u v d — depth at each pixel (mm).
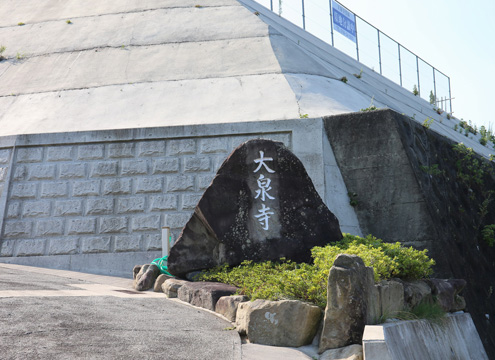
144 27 19719
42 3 23000
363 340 4910
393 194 11781
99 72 17062
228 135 12656
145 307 6973
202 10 20703
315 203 8484
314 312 5812
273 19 23172
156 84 15984
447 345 6980
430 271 7809
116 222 12445
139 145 12914
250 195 8484
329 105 14492
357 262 5684
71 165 12977
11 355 4043
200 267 8758
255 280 6973
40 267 12211
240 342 5613
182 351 4871
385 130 12133
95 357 4305
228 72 16359
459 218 12633
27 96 16188
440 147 13570
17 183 13031
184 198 12422
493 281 12789
